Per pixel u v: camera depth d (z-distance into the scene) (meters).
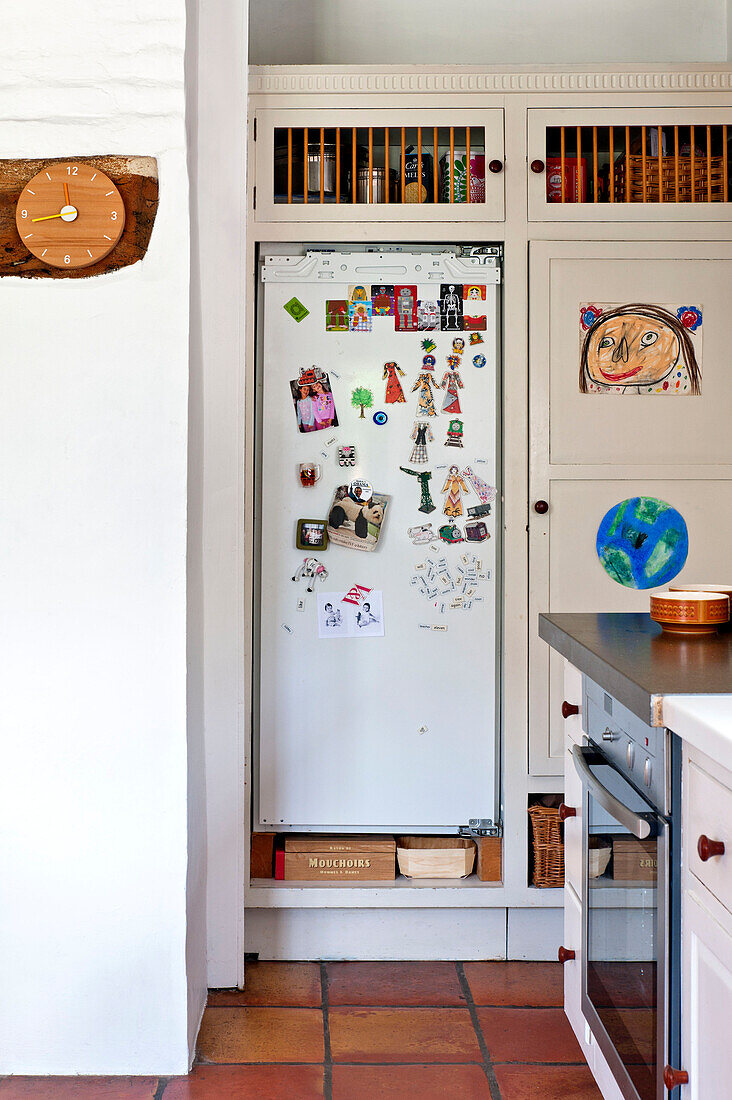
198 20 2.27
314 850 2.58
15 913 2.05
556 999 2.36
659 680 1.38
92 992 2.05
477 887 2.54
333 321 2.56
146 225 2.03
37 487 2.03
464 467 2.57
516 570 2.56
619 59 2.90
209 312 2.35
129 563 2.04
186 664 2.05
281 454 2.56
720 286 2.55
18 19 2.01
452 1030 2.21
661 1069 1.32
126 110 2.02
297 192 2.62
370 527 2.56
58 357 2.03
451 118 2.54
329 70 2.53
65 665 2.04
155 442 2.04
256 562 2.58
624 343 2.55
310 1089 1.98
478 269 2.55
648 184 2.57
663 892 1.31
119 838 2.05
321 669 2.57
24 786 2.04
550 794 2.67
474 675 2.58
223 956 2.40
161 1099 1.95
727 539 2.57
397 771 2.58
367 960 2.58
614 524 2.56
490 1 2.89
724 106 2.53
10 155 2.03
